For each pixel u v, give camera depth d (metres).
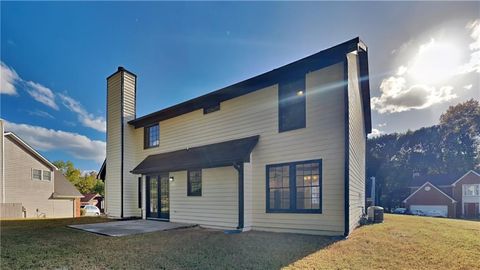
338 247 5.61
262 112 8.80
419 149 37.78
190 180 10.45
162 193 11.68
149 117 12.71
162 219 11.41
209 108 10.47
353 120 8.29
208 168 9.64
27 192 20.70
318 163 7.45
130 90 13.92
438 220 12.10
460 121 35.97
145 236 7.34
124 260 4.81
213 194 9.46
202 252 5.34
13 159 19.84
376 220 10.76
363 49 7.92
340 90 7.22
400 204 34.28
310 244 5.96
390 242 6.07
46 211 22.19
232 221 8.77
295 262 4.56
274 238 6.80
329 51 7.30
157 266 4.43
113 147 13.73
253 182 8.65
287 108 8.29
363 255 4.98
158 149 12.45
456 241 6.24
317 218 7.27
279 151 8.22
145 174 12.11
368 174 36.16
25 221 12.41
